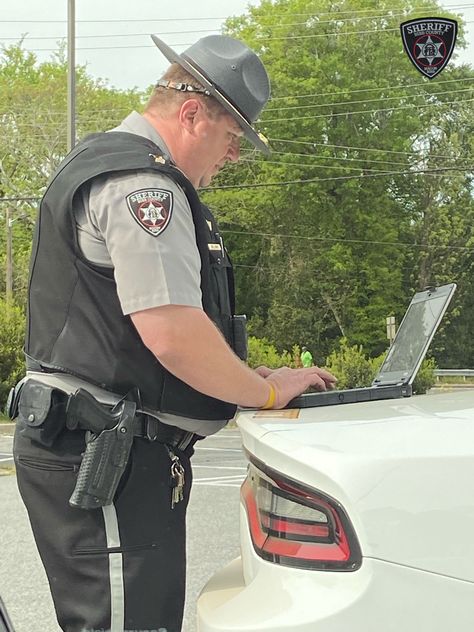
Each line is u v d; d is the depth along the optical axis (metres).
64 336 2.10
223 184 40.06
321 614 1.68
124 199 2.03
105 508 2.07
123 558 2.08
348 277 40.28
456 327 42.47
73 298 2.10
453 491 1.69
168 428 2.16
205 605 1.94
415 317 2.59
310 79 38.34
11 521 6.38
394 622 1.65
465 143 41.75
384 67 39.69
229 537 5.71
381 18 39.50
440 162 41.81
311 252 40.25
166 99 2.29
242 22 40.25
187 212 2.11
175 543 2.18
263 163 39.00
